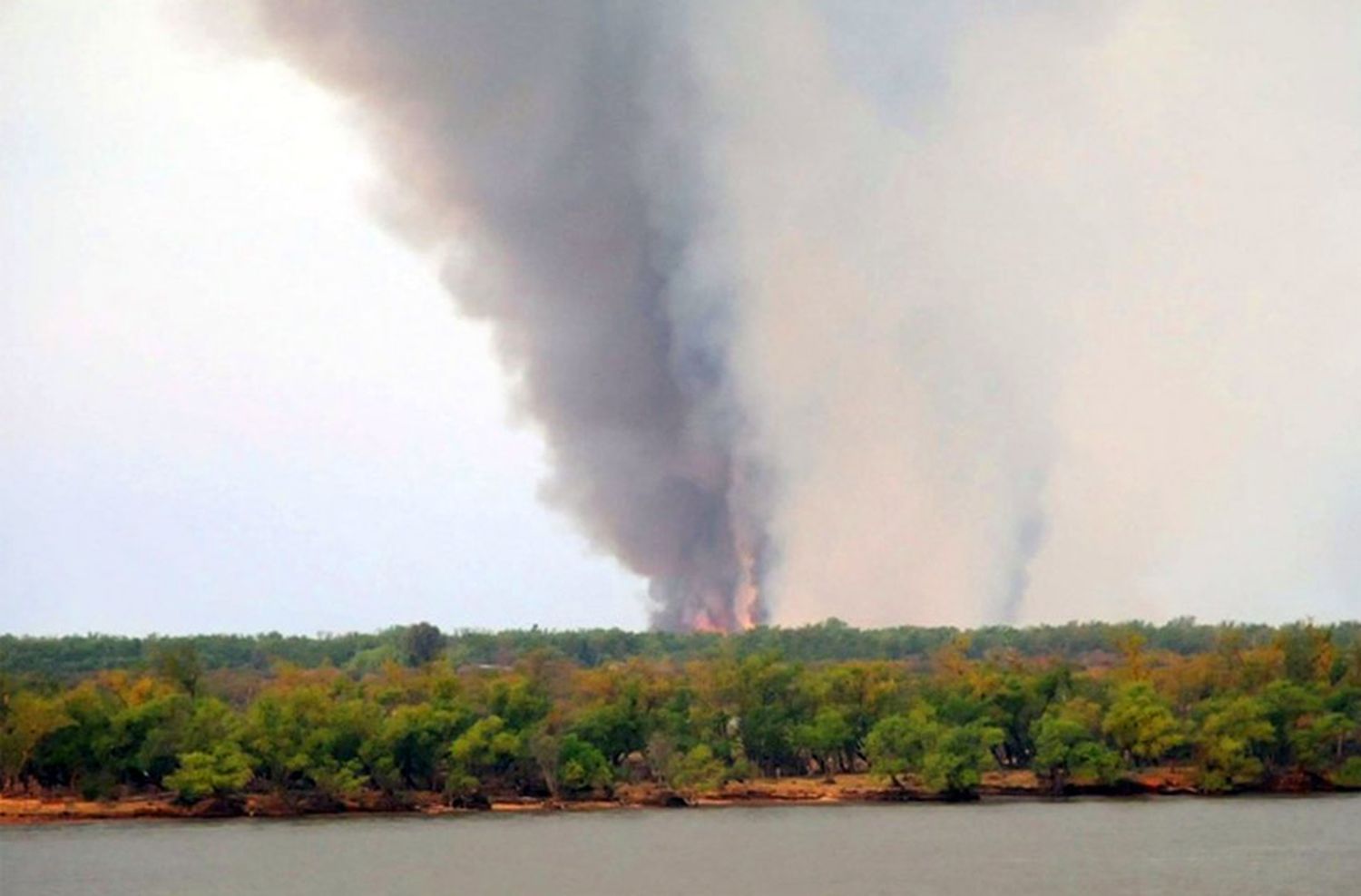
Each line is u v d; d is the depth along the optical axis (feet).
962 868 460.96
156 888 441.27
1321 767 621.72
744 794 612.29
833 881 444.14
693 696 648.79
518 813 588.91
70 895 432.25
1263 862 465.06
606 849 501.56
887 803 605.73
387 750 590.14
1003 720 637.71
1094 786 619.67
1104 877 445.37
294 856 490.49
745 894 428.97
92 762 587.68
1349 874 447.42
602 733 616.39
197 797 575.79
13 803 578.25
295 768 578.66
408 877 454.81
